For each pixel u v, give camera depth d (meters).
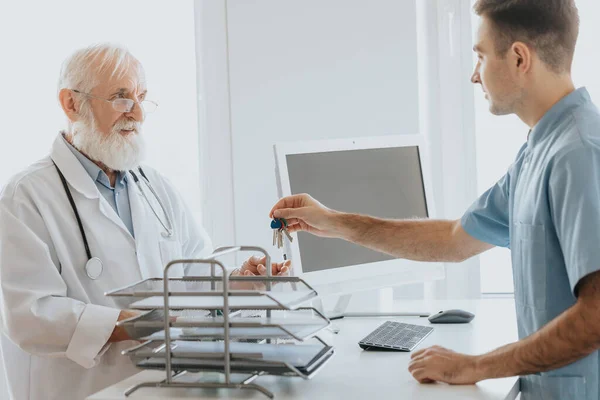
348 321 2.16
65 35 2.94
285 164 2.03
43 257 1.88
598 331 1.30
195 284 1.93
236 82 2.85
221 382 1.44
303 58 2.82
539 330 1.37
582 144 1.37
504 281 2.90
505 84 1.50
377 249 1.91
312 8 2.81
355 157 2.18
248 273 2.06
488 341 1.85
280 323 1.43
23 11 2.94
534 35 1.45
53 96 2.95
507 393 1.40
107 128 2.03
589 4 2.71
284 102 2.84
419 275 2.28
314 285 2.04
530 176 1.49
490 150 2.86
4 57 2.94
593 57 2.72
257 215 2.87
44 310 1.84
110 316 1.85
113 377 1.95
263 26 2.82
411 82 2.80
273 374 1.41
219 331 1.43
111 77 2.02
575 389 1.41
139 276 2.04
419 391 1.42
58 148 2.04
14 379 2.00
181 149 2.94
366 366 1.62
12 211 1.92
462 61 2.82
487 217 1.76
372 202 2.19
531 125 1.53
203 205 2.94
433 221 1.88
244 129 2.86
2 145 2.96
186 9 2.90
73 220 1.98
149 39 2.92
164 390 1.46
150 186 2.21
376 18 2.80
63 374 1.95
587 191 1.33
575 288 1.33
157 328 1.47
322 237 2.08
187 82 2.92
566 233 1.35
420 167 2.33
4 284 1.87
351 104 2.83
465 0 2.80
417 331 1.92
